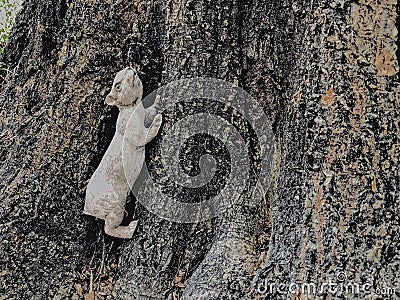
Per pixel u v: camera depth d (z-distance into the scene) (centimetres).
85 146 396
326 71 295
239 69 361
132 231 370
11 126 419
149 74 377
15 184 394
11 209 387
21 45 461
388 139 290
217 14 359
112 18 394
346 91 291
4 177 401
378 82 292
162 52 373
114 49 395
